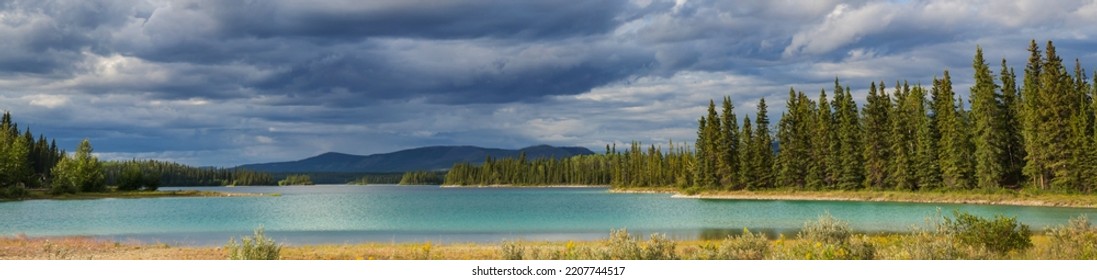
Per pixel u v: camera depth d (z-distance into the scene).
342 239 37.53
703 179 124.62
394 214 65.50
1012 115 88.06
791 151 112.19
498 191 197.38
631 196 127.12
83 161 137.00
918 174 92.12
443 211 71.69
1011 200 71.88
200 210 75.81
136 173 147.88
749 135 117.31
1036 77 85.19
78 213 68.50
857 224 45.19
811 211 64.94
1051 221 46.25
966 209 62.88
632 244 16.95
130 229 45.91
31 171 144.75
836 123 110.06
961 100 92.00
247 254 16.88
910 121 97.31
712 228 44.31
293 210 75.19
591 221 53.03
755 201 94.69
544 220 54.56
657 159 161.62
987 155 82.94
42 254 25.70
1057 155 75.19
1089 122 74.94
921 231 20.38
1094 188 71.31
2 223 52.44
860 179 102.12
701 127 126.25
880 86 103.88
